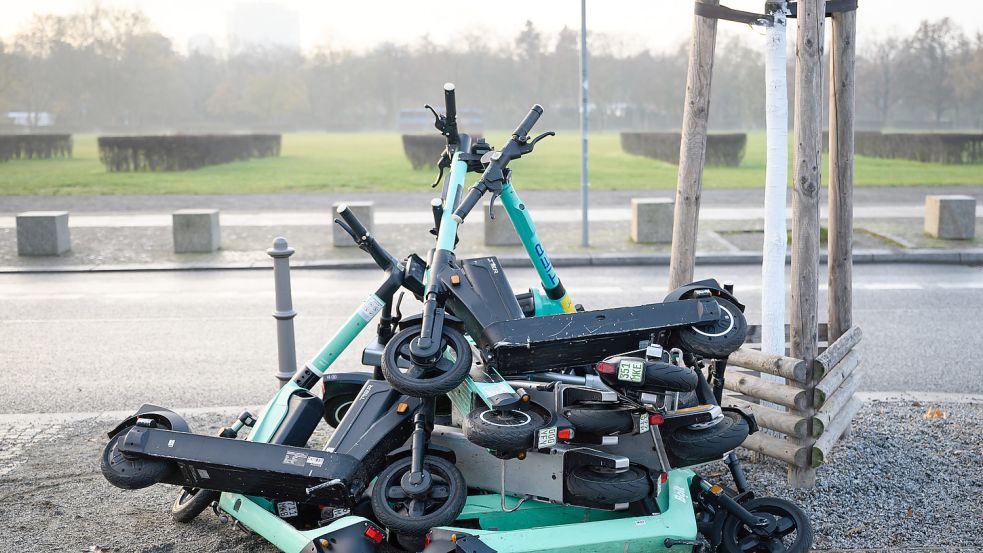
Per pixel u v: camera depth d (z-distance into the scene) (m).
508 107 121.81
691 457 4.12
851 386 5.81
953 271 13.79
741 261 14.77
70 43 107.19
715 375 4.52
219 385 8.00
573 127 116.88
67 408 7.34
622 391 3.96
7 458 6.02
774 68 5.40
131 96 110.56
